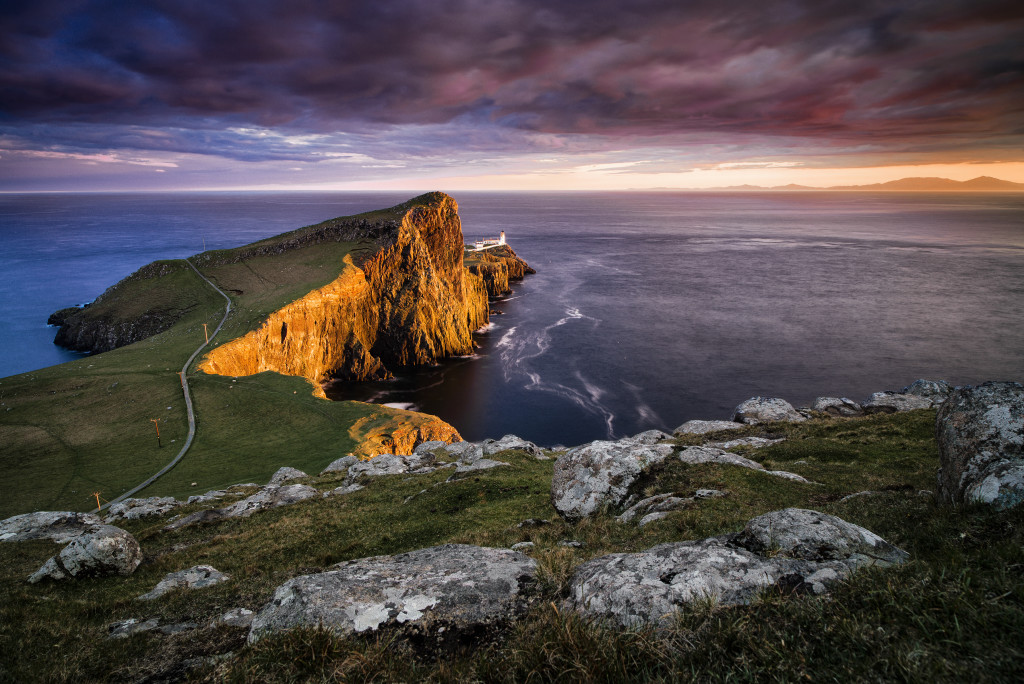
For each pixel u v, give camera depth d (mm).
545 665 6105
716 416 97188
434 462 44375
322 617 8188
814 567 7730
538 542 15383
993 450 11227
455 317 152875
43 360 146000
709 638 6020
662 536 14328
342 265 156500
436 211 171125
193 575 17516
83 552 19203
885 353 125188
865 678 4688
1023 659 4578
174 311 153125
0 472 64688
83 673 9109
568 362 128750
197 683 7602
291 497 34719
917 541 9102
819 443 33000
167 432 76875
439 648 7582
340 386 129750
